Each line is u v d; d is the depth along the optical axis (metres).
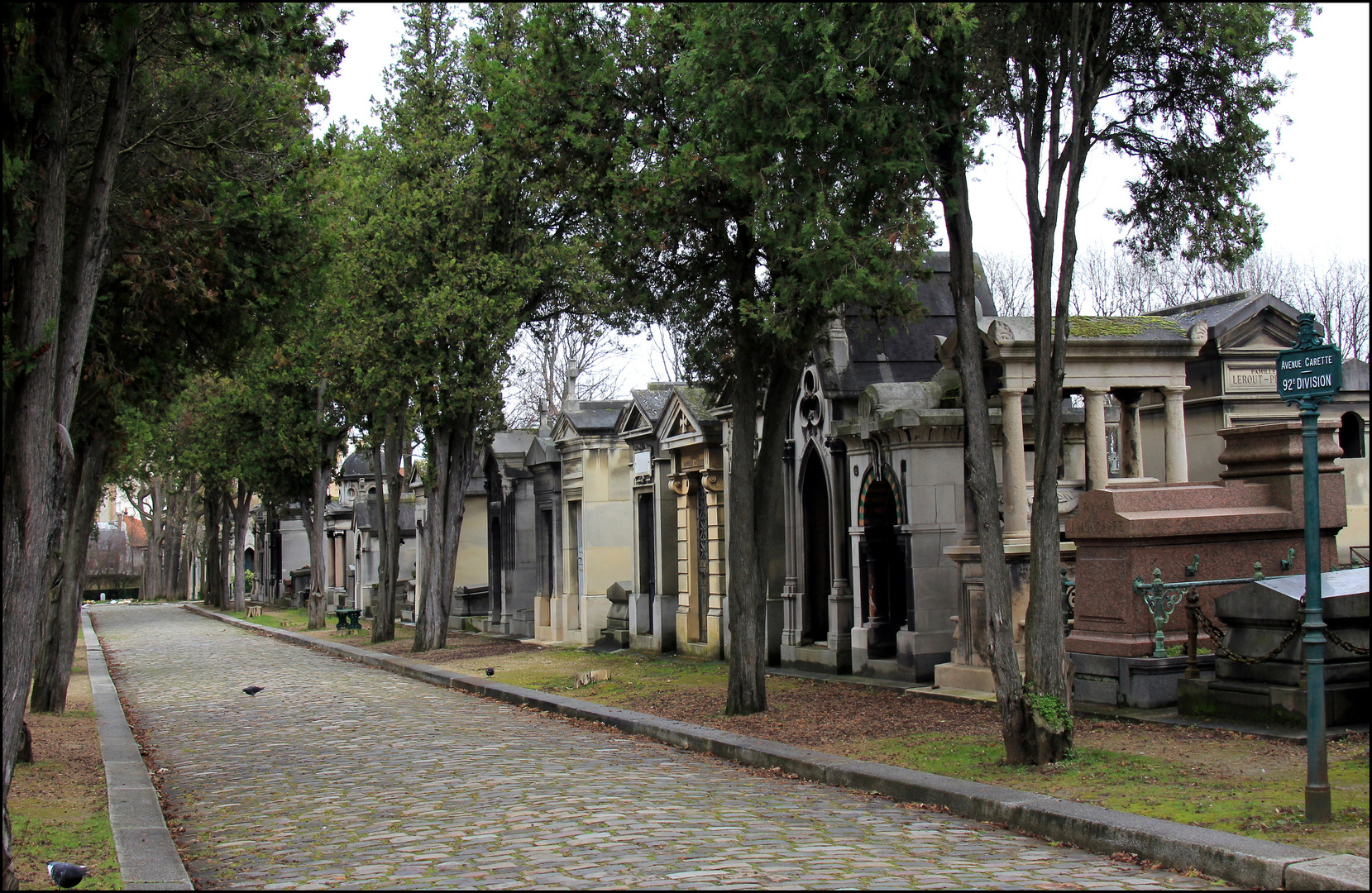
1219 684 12.21
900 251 12.82
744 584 16.08
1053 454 10.93
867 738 13.25
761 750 12.71
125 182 13.16
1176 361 18.38
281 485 49.81
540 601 33.41
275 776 12.49
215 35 10.42
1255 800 8.76
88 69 11.92
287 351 28.42
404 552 52.31
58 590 17.95
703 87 13.53
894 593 20.00
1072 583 16.05
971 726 13.68
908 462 18.44
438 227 29.05
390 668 28.23
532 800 10.59
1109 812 8.60
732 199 15.26
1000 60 11.30
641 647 27.78
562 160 16.34
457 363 29.16
